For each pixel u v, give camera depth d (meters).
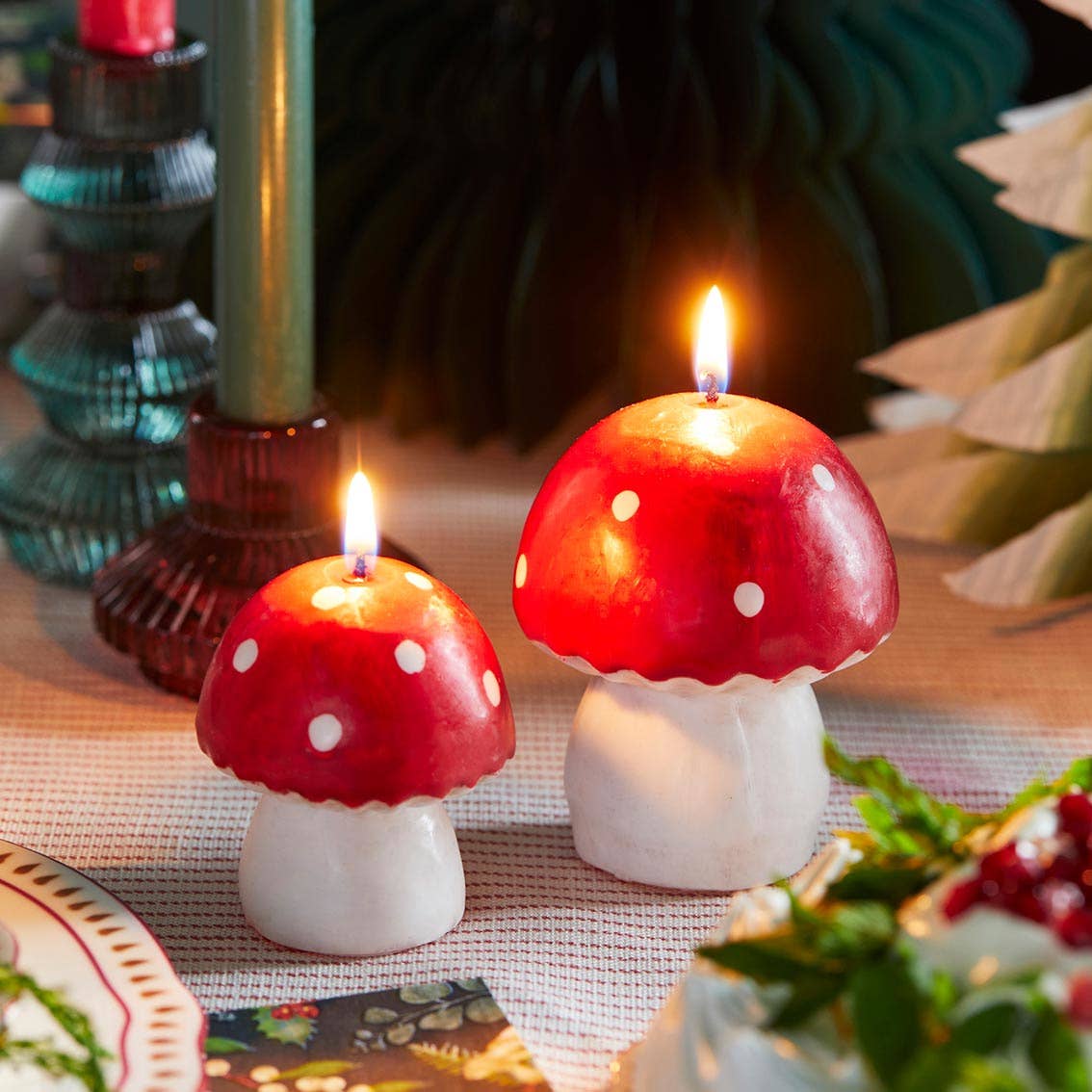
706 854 0.73
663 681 0.70
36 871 0.69
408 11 0.93
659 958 0.72
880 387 0.92
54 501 0.85
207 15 1.03
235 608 0.79
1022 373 0.84
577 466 0.71
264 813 0.71
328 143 0.94
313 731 0.68
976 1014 0.60
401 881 0.71
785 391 0.93
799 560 0.70
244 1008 0.69
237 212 0.78
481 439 0.95
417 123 0.93
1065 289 0.84
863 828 0.77
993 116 0.94
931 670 0.84
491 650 0.70
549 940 0.72
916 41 0.91
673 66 0.89
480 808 0.77
